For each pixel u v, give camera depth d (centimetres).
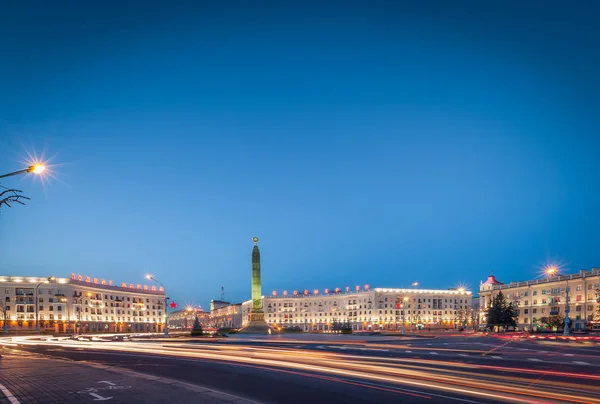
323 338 6219
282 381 1914
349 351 3619
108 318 16462
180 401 1479
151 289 18975
